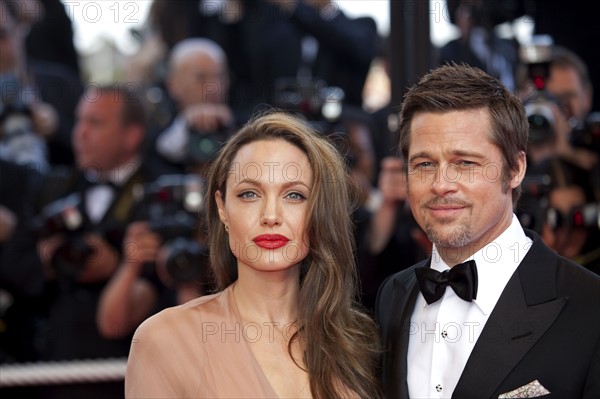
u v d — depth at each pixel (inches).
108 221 407.2
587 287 216.7
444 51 446.9
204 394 221.9
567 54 410.9
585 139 364.5
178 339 226.2
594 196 358.0
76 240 399.2
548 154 359.6
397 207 397.4
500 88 223.1
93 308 401.1
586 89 413.1
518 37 458.3
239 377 224.5
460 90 220.4
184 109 455.8
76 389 399.2
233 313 232.4
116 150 426.9
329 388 228.8
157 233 394.3
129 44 493.0
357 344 237.9
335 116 422.6
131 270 394.9
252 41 484.4
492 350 217.9
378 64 497.7
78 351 398.6
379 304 255.4
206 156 418.9
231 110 471.2
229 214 231.6
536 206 337.1
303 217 231.3
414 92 226.8
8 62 455.2
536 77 367.9
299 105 420.5
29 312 411.2
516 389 213.5
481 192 219.1
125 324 398.6
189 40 487.8
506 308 220.8
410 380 232.5
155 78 483.2
